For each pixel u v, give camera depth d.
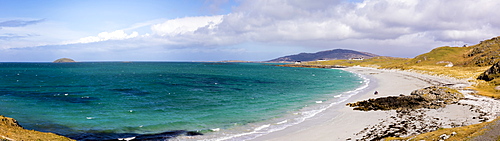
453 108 36.97
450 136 20.81
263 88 71.44
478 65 126.88
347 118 34.25
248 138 26.52
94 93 56.78
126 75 120.56
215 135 27.50
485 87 58.34
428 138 21.23
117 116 35.25
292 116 36.25
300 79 105.75
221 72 154.75
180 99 50.22
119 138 26.23
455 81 80.81
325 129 29.27
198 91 62.59
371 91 63.03
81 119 33.34
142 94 56.41
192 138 26.41
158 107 41.88
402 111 36.53
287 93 61.03
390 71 154.75
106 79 95.50
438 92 50.47
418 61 181.75
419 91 53.91
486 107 36.25
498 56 122.00
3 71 150.12
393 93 58.12
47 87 67.00
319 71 179.88
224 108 41.75
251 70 190.88
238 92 61.88
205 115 36.59
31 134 20.69
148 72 148.75
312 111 39.50
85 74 125.44
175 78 103.19
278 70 195.50
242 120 33.97
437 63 165.38
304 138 26.27
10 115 34.44
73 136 26.53
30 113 35.97
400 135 24.67
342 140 24.83
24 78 96.19
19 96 50.97
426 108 38.06
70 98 49.44
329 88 72.06
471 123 27.70
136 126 30.62
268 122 33.03
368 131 27.30
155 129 29.53
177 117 35.19
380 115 34.94
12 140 17.69
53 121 32.03
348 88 71.56
